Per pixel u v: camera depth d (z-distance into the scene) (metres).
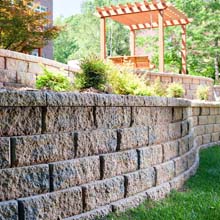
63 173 3.01
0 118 2.62
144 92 5.29
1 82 5.50
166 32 20.55
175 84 9.18
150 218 3.39
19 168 2.71
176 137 5.00
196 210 3.71
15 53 5.76
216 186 4.81
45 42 11.55
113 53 33.88
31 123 2.80
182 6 20.67
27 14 10.38
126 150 3.74
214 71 21.45
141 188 3.92
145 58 11.81
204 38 20.58
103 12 13.39
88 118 3.29
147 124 4.12
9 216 2.61
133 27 15.90
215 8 20.83
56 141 2.98
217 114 9.39
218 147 8.76
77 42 42.31
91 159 3.29
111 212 3.44
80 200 3.15
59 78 4.90
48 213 2.87
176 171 4.80
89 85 4.77
